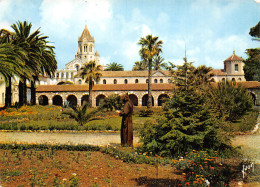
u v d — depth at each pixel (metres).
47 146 8.14
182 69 22.97
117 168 5.92
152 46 32.22
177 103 7.43
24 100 29.81
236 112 15.16
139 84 44.31
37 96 44.09
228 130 7.71
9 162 6.29
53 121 18.61
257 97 33.59
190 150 6.86
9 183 4.69
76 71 65.12
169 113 7.35
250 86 33.94
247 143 9.30
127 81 57.22
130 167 6.03
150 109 24.36
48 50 26.70
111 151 7.57
